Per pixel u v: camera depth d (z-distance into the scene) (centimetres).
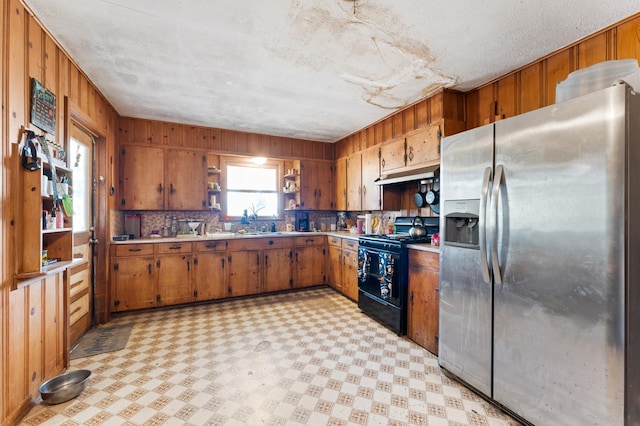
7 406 153
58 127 208
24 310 167
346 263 403
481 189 183
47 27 188
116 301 330
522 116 160
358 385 198
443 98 283
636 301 126
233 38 202
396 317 280
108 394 187
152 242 347
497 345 173
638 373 128
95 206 307
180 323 310
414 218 349
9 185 153
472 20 181
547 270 148
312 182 487
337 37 201
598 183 129
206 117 370
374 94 296
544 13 174
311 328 295
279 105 327
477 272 185
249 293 402
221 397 184
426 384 200
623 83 127
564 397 141
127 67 242
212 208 414
